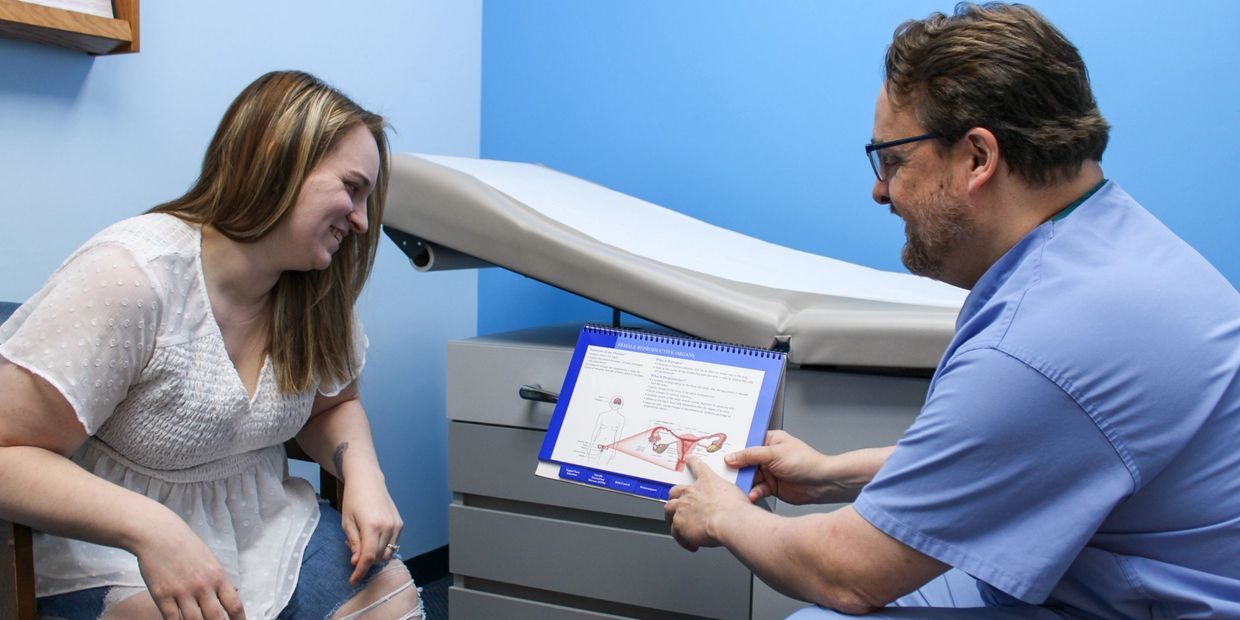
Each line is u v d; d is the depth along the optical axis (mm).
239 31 1609
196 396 971
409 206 1334
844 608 827
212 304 995
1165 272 789
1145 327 752
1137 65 1729
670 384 1064
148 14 1461
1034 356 749
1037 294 782
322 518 1163
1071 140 796
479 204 1298
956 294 1504
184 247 962
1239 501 759
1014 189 831
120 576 953
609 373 1093
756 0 1959
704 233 1724
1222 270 1717
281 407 1069
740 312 1205
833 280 1495
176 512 1009
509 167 1696
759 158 1992
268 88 978
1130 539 787
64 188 1368
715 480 973
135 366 921
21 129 1308
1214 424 759
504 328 2176
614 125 2107
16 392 872
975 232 859
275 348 1063
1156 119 1728
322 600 1056
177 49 1512
